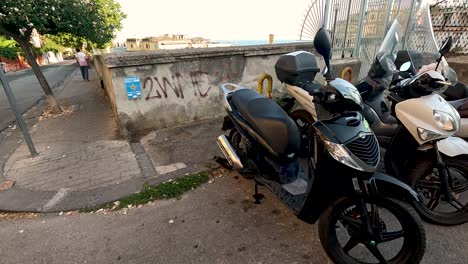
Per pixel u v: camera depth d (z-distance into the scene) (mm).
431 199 2428
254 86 5426
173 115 4742
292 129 2416
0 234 2473
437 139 2221
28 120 6145
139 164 3590
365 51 6930
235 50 4953
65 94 9594
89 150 4086
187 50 4547
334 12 6316
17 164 3725
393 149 2650
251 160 2689
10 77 17172
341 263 1964
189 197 2904
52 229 2510
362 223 1861
